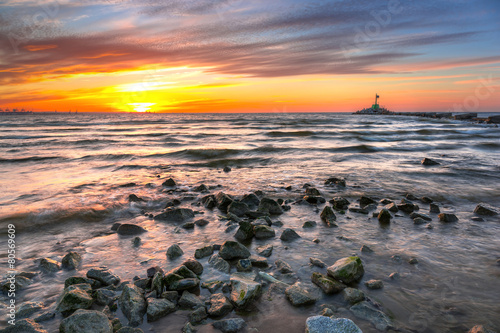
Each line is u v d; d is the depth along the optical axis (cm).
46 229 500
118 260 397
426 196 700
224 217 563
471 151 1538
